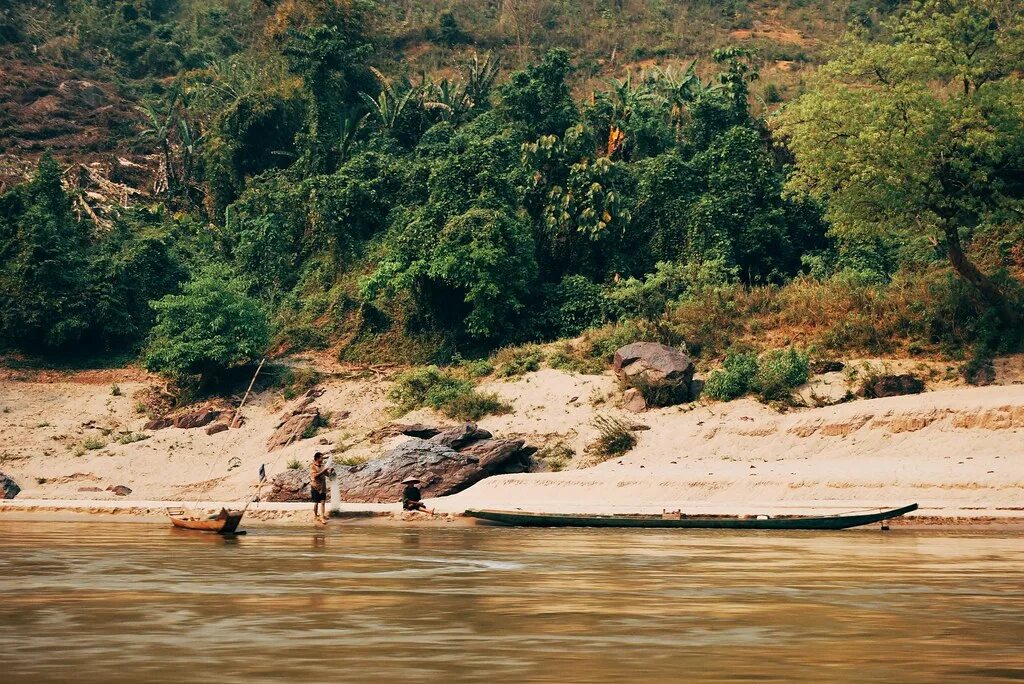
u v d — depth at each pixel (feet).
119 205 231.09
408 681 27.30
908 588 45.44
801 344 149.69
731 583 47.47
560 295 175.01
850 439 117.29
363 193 200.13
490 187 177.88
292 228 208.13
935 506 90.48
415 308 180.45
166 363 170.30
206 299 172.45
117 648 31.86
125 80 296.30
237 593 44.06
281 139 237.04
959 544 68.28
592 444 135.33
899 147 136.46
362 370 173.06
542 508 97.86
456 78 274.57
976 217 147.13
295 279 202.59
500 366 162.61
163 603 41.16
